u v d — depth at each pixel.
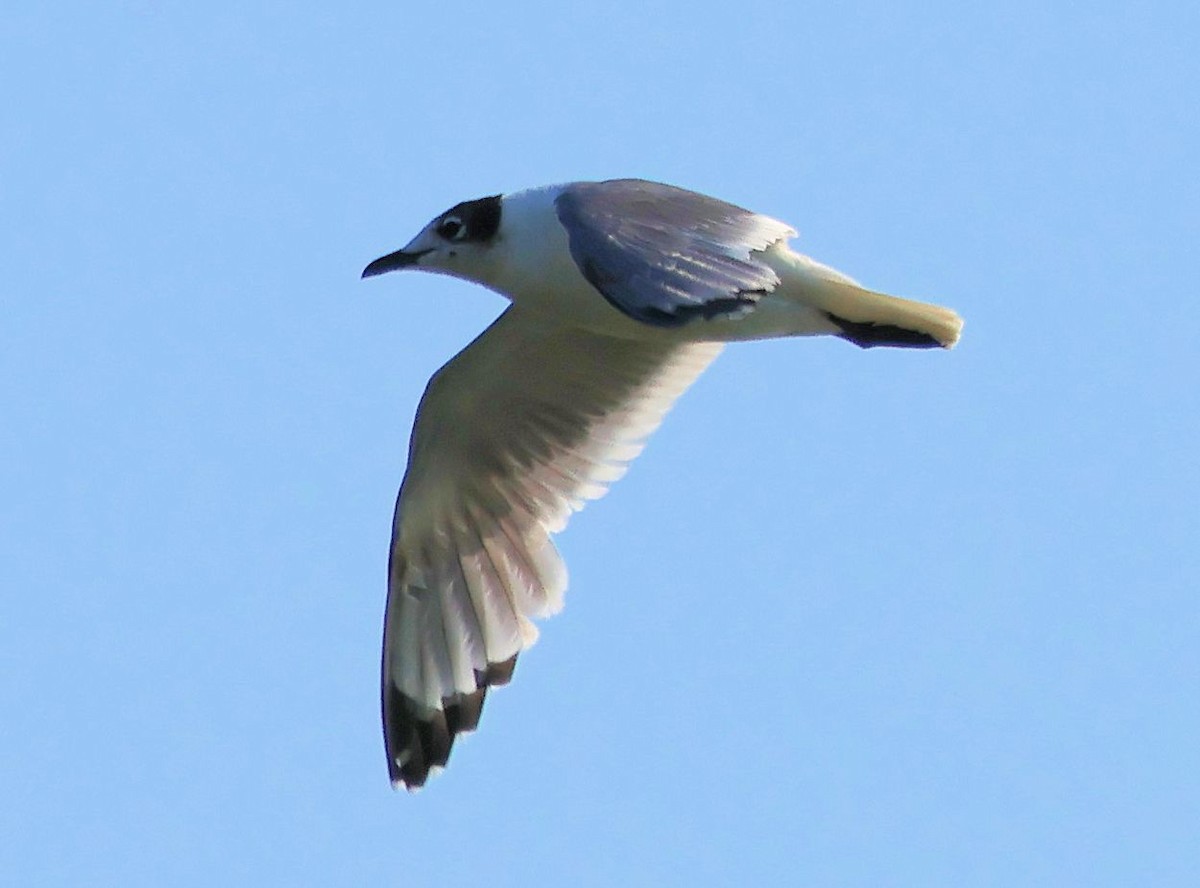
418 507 15.70
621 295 13.08
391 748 15.88
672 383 15.45
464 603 15.84
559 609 15.74
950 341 13.88
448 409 15.41
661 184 13.84
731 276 13.08
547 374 15.29
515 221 14.25
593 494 15.65
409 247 14.55
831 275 13.91
